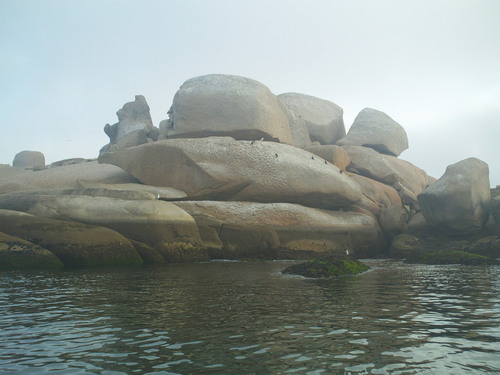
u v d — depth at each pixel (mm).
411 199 39344
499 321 8461
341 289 12812
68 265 20031
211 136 35094
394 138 48219
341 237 30875
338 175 33438
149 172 31906
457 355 6340
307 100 49031
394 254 31656
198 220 26641
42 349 6605
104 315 8906
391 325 8086
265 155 31703
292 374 5578
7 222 21125
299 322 8281
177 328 7812
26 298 10984
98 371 5695
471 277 16359
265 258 26734
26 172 40000
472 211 29422
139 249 22688
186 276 16203
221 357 6215
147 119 47375
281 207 29500
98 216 23500
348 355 6309
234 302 10445
